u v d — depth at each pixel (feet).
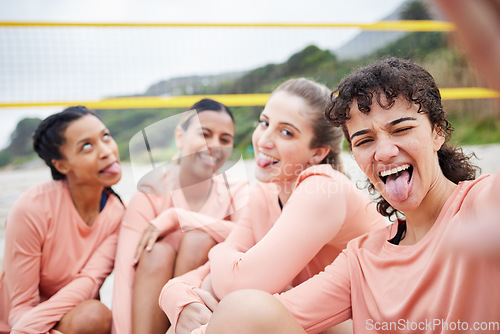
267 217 4.81
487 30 0.62
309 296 3.38
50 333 4.65
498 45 0.61
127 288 4.90
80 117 5.55
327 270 3.55
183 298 3.88
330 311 3.41
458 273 2.62
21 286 5.15
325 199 3.93
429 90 3.02
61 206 5.49
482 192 2.59
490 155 14.61
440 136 3.13
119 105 14.16
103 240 5.79
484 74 0.65
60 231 5.41
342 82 3.35
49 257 5.37
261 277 3.71
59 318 4.76
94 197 5.69
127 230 5.35
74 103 13.83
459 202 2.86
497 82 0.63
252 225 4.78
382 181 3.18
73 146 5.45
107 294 6.81
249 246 4.66
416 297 2.92
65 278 5.44
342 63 33.35
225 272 3.91
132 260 5.08
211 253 4.42
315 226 3.85
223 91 34.58
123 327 4.60
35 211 5.26
